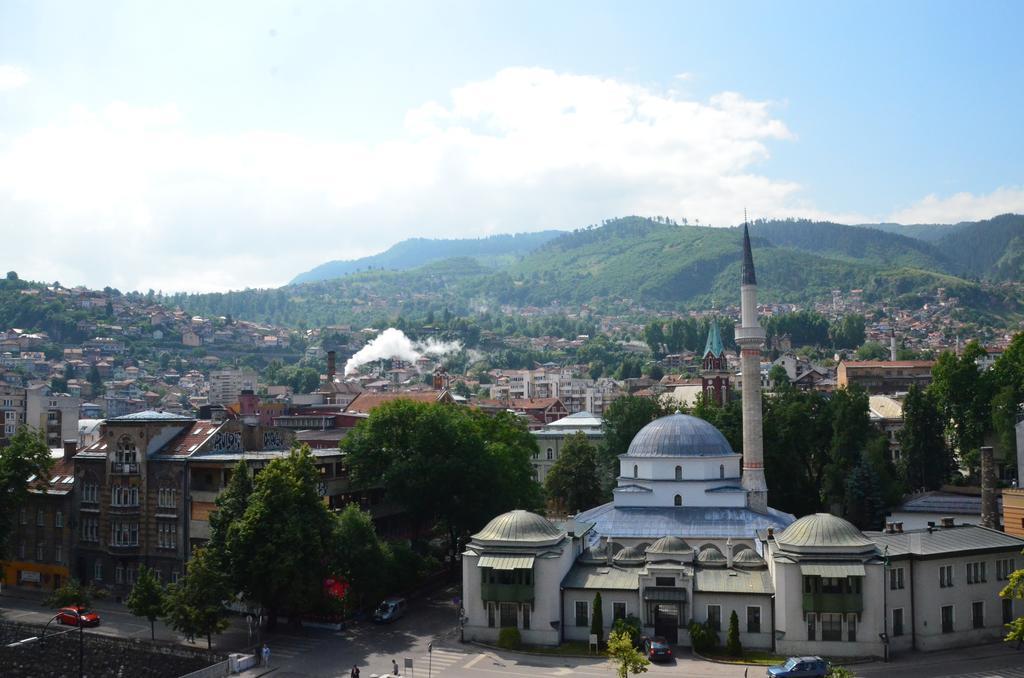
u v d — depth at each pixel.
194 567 88.38
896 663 84.06
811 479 153.38
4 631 95.69
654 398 195.38
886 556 87.75
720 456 114.44
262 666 84.56
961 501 132.38
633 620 90.00
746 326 119.31
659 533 107.69
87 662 86.00
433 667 84.06
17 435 112.31
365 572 101.69
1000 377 159.62
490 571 92.31
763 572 92.44
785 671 77.94
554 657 87.19
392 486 114.88
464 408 145.88
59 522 116.75
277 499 93.06
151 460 110.38
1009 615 93.69
